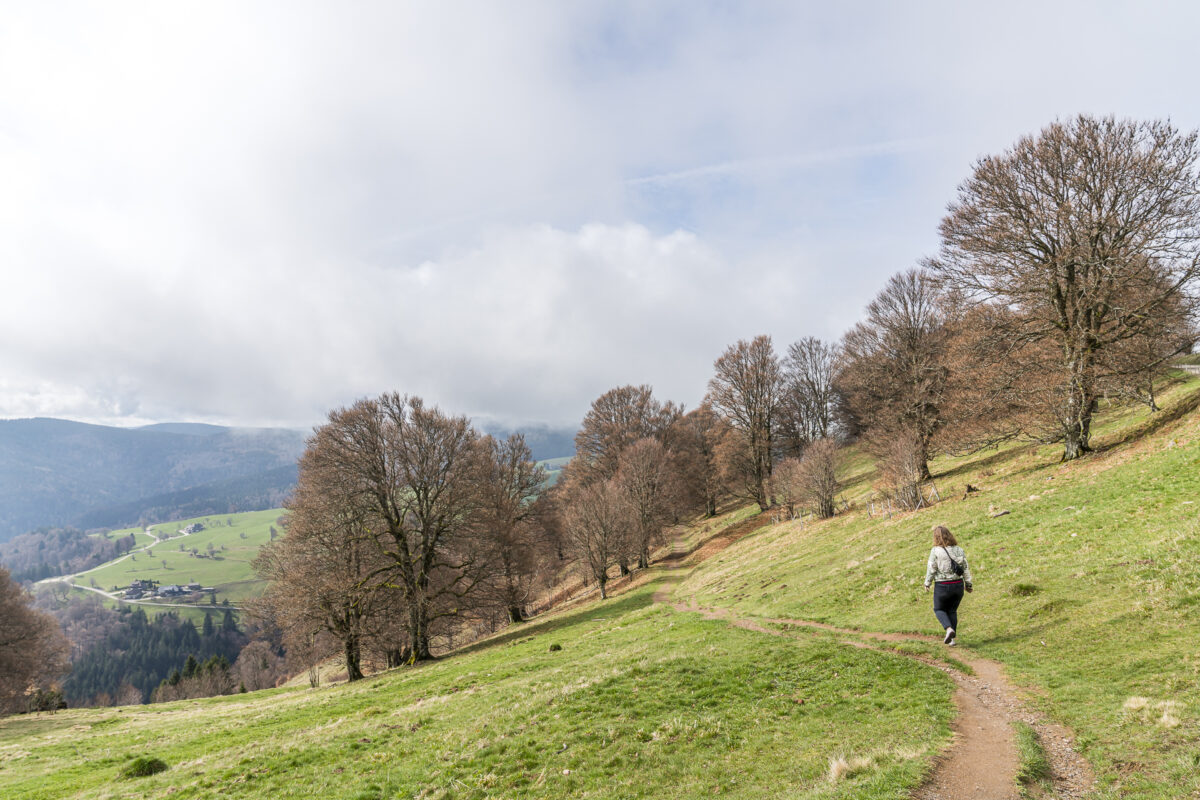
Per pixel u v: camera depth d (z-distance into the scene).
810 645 19.47
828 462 55.56
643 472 76.50
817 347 88.38
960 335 42.62
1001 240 35.00
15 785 21.09
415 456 50.47
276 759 17.19
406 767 14.71
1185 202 29.34
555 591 90.50
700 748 12.77
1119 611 14.30
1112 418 42.59
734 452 78.44
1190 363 55.03
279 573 51.94
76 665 183.25
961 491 40.44
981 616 17.91
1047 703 11.26
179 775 17.78
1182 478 21.83
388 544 53.47
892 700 13.22
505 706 18.58
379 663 64.81
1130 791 7.54
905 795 8.26
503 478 69.50
